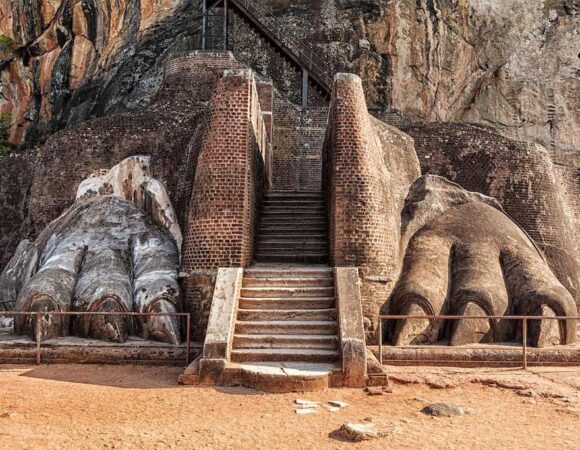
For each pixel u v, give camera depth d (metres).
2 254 19.64
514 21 26.05
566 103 26.28
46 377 9.44
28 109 31.00
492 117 26.34
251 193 13.11
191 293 12.05
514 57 26.20
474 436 6.67
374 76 25.77
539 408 7.95
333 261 12.37
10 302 14.48
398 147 15.98
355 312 10.11
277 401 8.11
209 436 6.50
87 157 16.09
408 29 25.72
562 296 12.20
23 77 31.25
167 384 9.07
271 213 15.43
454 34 25.81
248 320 10.49
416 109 25.78
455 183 15.32
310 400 8.16
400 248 13.52
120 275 12.68
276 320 10.47
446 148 16.89
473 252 13.34
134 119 16.12
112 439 6.30
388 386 9.03
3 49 31.22
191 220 12.44
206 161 12.49
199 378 9.03
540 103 26.25
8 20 31.36
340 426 6.94
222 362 9.08
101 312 10.48
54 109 29.69
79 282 12.56
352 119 12.72
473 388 9.09
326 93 22.67
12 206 19.98
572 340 12.22
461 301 12.17
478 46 26.03
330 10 26.59
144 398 8.16
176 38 27.03
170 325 11.55
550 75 26.28
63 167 16.27
